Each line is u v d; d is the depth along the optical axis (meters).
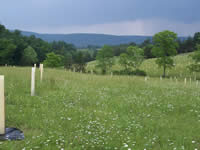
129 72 77.44
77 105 10.85
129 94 15.28
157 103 12.59
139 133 7.20
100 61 99.81
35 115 8.01
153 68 96.69
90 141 6.09
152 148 6.09
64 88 14.79
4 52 81.56
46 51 124.00
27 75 18.72
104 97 13.27
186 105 12.46
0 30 101.75
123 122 8.36
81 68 66.88
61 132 6.54
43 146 5.44
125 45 192.75
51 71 26.66
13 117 7.57
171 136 7.14
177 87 22.00
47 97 11.48
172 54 76.62
